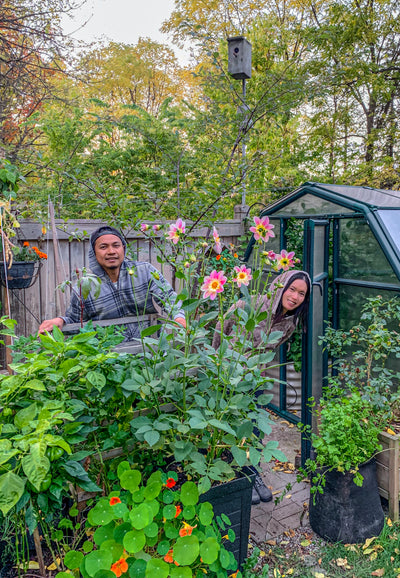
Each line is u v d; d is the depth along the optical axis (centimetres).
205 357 184
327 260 303
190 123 507
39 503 138
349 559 209
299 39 809
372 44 1069
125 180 505
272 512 246
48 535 170
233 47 529
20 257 305
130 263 252
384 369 254
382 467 236
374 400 236
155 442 151
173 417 175
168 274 428
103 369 167
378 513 223
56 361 163
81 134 531
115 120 495
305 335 274
